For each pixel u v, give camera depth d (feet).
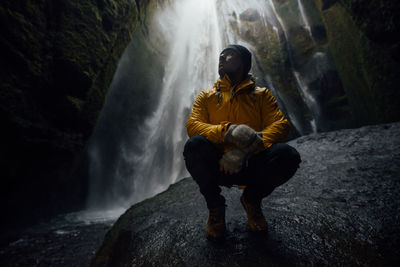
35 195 21.22
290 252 4.35
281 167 3.97
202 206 7.41
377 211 5.88
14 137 16.90
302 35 56.34
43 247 14.57
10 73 15.98
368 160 10.76
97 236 16.76
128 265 4.88
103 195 29.91
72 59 18.92
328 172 9.95
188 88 48.60
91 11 20.99
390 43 28.91
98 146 29.40
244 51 4.48
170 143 42.14
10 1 15.25
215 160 4.22
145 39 39.14
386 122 30.68
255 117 4.52
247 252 4.39
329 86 49.08
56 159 20.99
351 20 35.99
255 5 64.69
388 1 26.11
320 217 5.74
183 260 4.45
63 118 19.77
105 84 23.95
